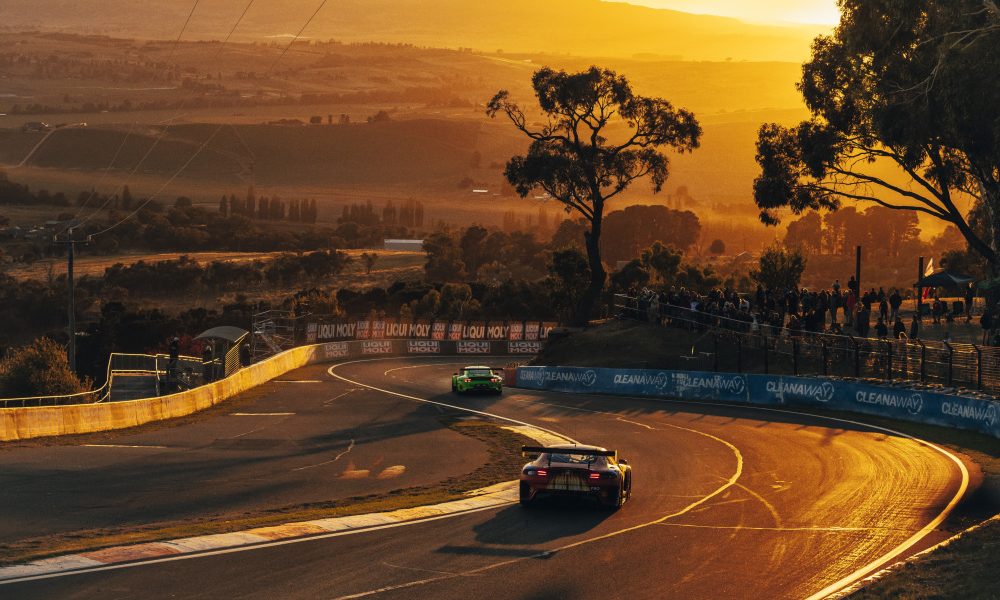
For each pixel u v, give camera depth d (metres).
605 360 55.00
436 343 89.69
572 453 20.19
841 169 53.06
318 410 45.19
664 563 14.91
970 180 51.75
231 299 179.38
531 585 13.40
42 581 12.93
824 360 43.12
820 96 50.91
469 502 20.66
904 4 37.22
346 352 84.19
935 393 35.09
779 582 13.85
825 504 20.55
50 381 55.81
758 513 19.48
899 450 28.84
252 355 67.38
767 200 55.16
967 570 13.30
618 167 71.00
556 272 88.06
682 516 19.09
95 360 100.75
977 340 46.38
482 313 115.38
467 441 33.38
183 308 166.38
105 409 36.97
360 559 14.73
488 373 51.53
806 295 50.91
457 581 13.51
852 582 13.84
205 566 14.02
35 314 146.62
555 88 70.31
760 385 43.81
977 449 28.67
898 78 40.38
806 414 39.34
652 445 31.34
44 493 21.59
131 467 26.47
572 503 20.64
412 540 16.31
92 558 14.29
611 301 98.00
